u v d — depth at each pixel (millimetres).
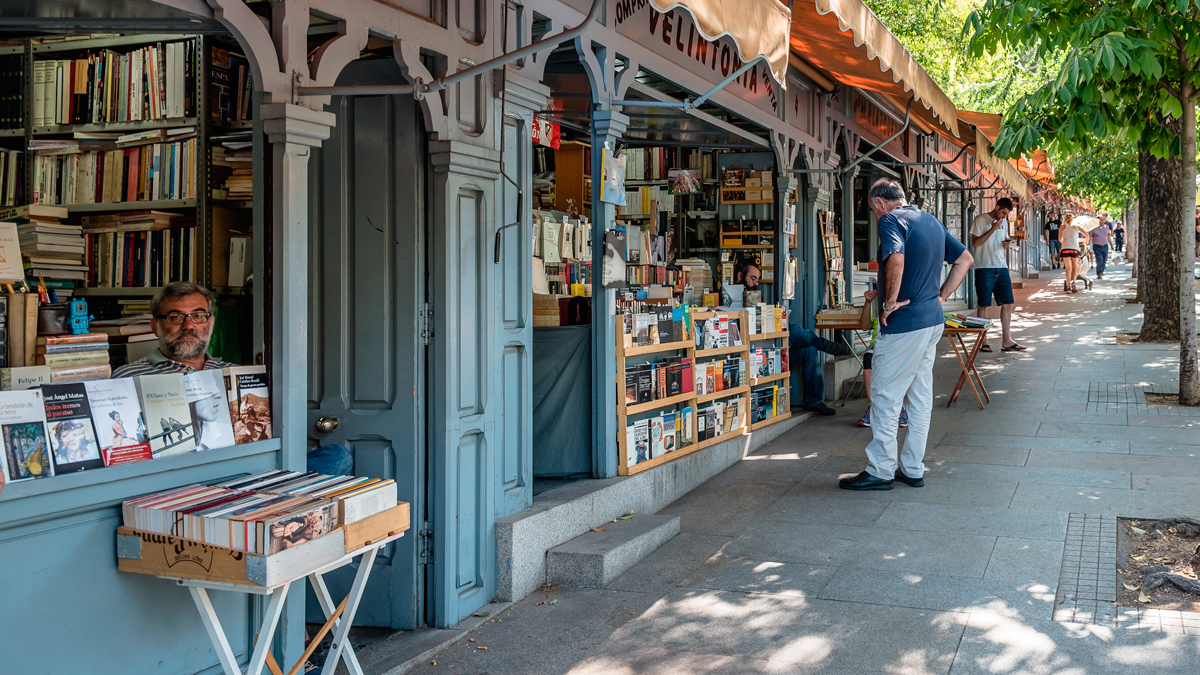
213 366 3625
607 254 5684
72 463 2695
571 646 4043
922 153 15328
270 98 3359
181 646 2980
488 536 4578
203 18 3262
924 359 6297
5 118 5348
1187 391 8328
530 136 5043
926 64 22094
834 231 10766
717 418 7148
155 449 2936
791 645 3916
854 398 10000
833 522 5641
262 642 2646
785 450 7762
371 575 4398
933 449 7320
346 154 4344
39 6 3244
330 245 4379
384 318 4320
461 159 4328
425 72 4121
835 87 10219
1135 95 8172
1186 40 7789
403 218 4285
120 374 3396
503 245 4797
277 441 3355
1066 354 11141
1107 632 3881
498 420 4719
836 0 5777
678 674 3695
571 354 5805
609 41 5664
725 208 10109
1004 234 11633
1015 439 7469
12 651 2543
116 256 5086
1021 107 8250
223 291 4988
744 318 7668
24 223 4844
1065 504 5695
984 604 4242
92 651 2730
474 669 3859
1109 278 23859
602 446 5730
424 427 4336
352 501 2865
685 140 9242
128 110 5109
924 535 5273
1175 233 11570
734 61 7672
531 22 5016
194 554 2650
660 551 5289
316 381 4414
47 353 3387
